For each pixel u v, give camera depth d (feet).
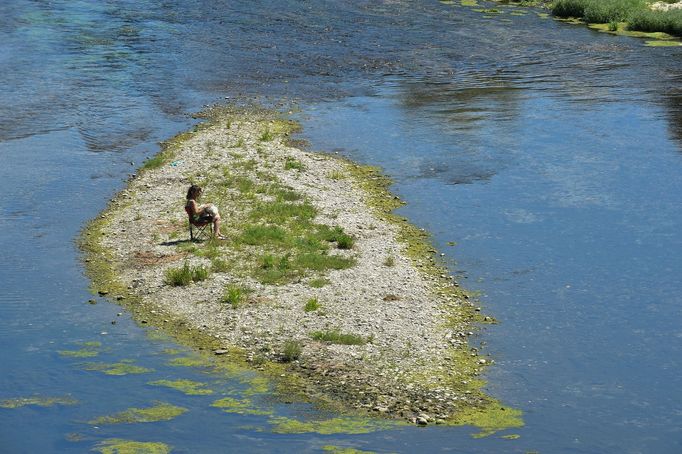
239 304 97.09
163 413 75.56
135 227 118.62
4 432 72.18
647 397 81.25
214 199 127.44
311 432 72.54
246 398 78.59
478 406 78.59
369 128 162.91
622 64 206.28
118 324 93.76
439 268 108.99
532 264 110.22
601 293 102.78
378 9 265.13
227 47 221.05
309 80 195.62
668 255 112.27
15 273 105.91
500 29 241.96
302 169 140.77
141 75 195.93
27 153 147.74
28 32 230.48
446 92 186.29
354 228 119.65
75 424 73.56
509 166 143.43
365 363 85.30
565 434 74.18
